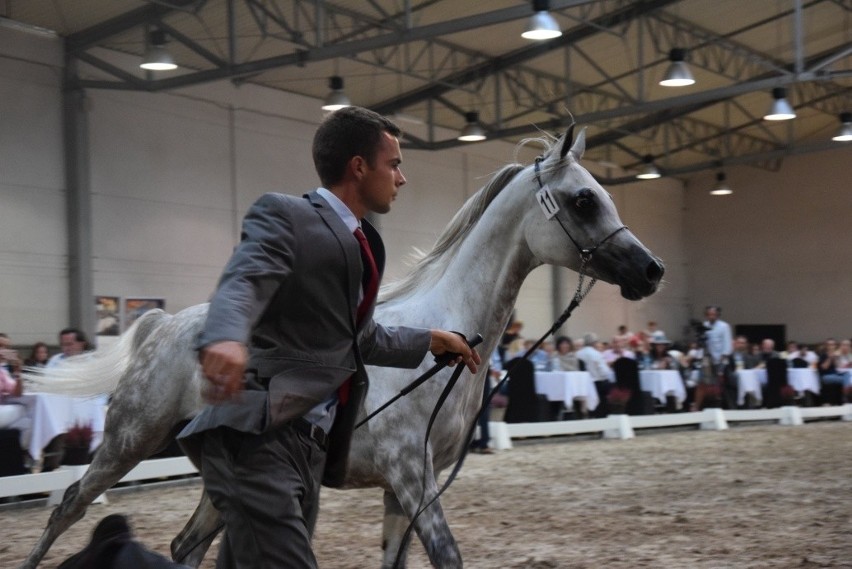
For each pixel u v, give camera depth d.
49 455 8.84
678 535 6.27
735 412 16.97
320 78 19.39
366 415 3.67
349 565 5.50
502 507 7.60
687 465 10.48
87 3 15.02
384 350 2.58
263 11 15.47
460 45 19.84
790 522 6.70
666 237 31.36
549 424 13.50
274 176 19.39
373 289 2.39
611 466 10.47
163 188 17.36
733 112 27.14
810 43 23.34
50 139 15.74
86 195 15.99
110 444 4.20
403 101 21.25
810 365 20.00
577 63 21.56
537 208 3.88
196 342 1.95
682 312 31.83
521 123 23.88
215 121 18.34
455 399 3.74
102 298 16.22
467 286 3.92
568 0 13.84
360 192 2.46
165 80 15.77
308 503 2.27
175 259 17.48
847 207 29.55
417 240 22.47
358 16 17.03
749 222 31.23
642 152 28.66
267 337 2.23
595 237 3.82
